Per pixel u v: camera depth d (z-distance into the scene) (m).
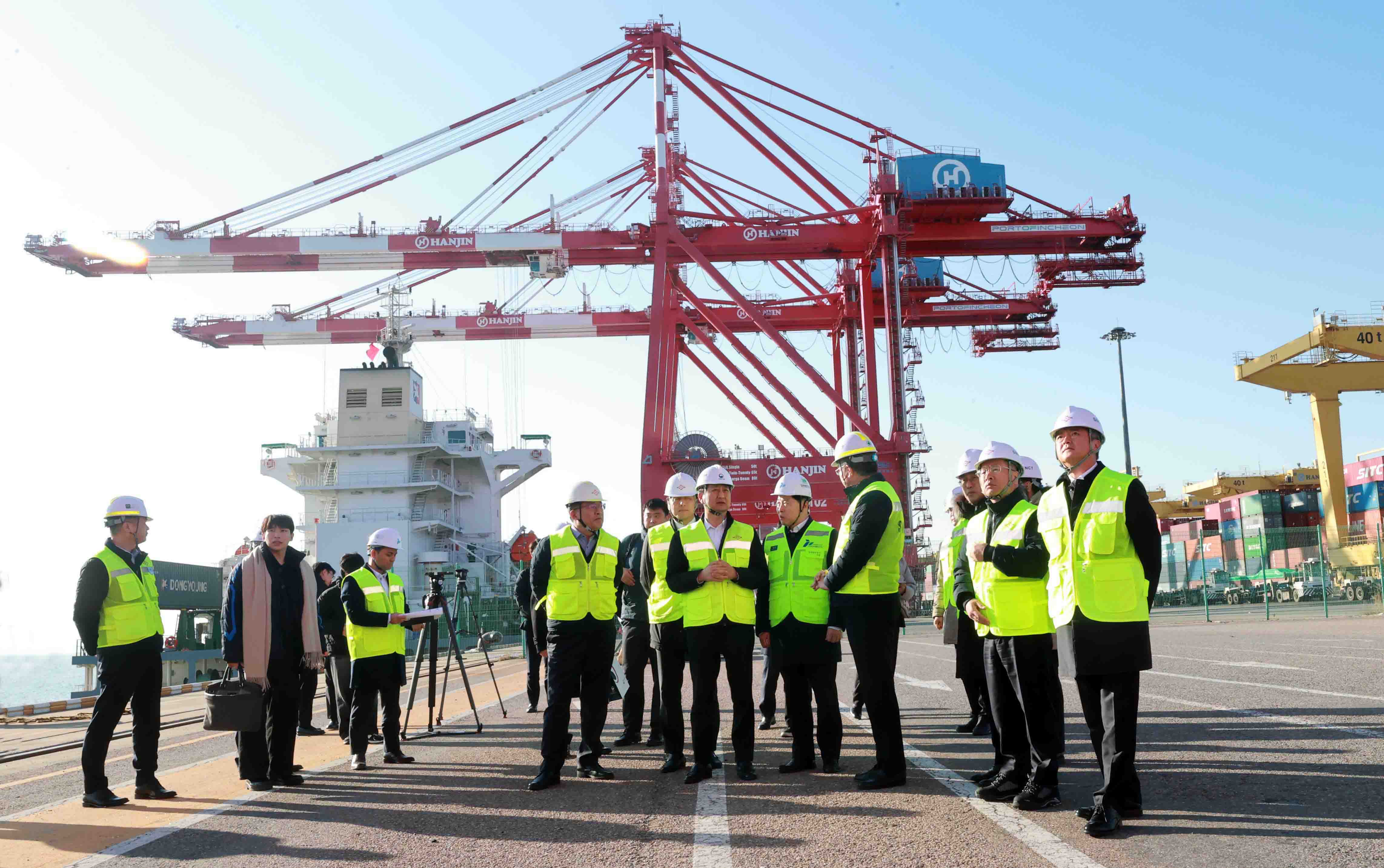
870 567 6.23
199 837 5.53
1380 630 20.55
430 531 50.88
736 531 6.89
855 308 51.69
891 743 6.08
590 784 6.65
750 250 45.22
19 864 5.05
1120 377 52.78
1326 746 6.48
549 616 6.90
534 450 55.41
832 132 46.12
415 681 9.52
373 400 50.50
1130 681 4.89
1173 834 4.57
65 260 43.78
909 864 4.27
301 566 7.41
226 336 52.19
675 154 50.47
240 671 7.08
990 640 5.66
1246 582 54.69
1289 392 54.16
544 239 44.00
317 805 6.33
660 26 46.88
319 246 43.62
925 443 42.78
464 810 5.93
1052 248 44.97
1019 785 5.57
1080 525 5.02
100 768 6.79
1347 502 55.47
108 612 6.89
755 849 4.64
